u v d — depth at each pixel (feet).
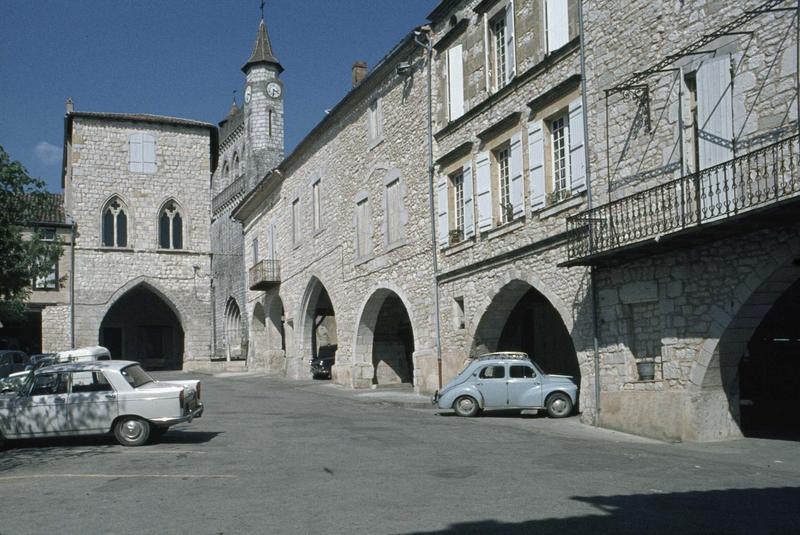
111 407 41.70
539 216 54.39
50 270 55.57
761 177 34.37
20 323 141.79
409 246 75.10
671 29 42.96
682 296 41.50
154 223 155.84
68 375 42.57
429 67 71.67
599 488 26.91
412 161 74.74
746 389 52.19
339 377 90.99
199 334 156.35
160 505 26.09
